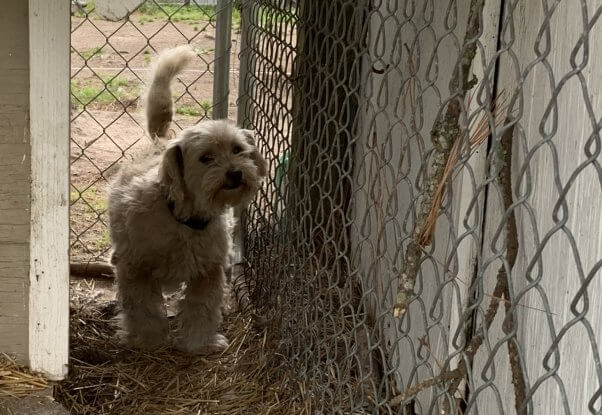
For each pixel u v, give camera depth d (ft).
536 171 5.53
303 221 7.61
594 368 4.85
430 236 5.87
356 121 6.51
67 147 6.76
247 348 8.36
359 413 6.78
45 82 6.67
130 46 15.93
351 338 7.55
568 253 5.21
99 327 8.64
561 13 5.32
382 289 6.97
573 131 5.18
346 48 6.70
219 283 8.57
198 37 16.30
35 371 6.98
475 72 5.96
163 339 8.50
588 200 4.97
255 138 9.02
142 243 8.38
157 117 9.51
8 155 6.74
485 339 5.20
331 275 7.05
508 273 4.80
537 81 5.54
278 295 8.22
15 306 6.91
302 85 8.07
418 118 7.06
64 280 6.91
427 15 6.96
